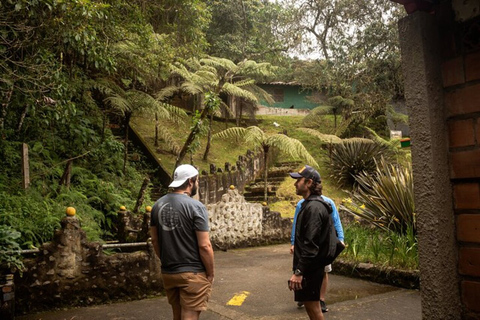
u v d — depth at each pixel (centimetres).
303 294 304
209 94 990
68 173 831
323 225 307
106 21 700
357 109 1894
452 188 222
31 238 551
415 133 225
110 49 775
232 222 956
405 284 537
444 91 225
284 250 915
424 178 220
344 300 485
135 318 432
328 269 435
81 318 432
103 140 1032
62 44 664
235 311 452
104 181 973
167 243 301
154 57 973
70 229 482
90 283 486
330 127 2119
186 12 1120
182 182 318
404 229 638
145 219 593
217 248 928
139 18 855
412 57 228
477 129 210
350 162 1508
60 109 606
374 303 465
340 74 1753
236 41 1908
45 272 466
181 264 297
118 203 858
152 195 1174
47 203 686
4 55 602
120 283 502
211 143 1756
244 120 2122
